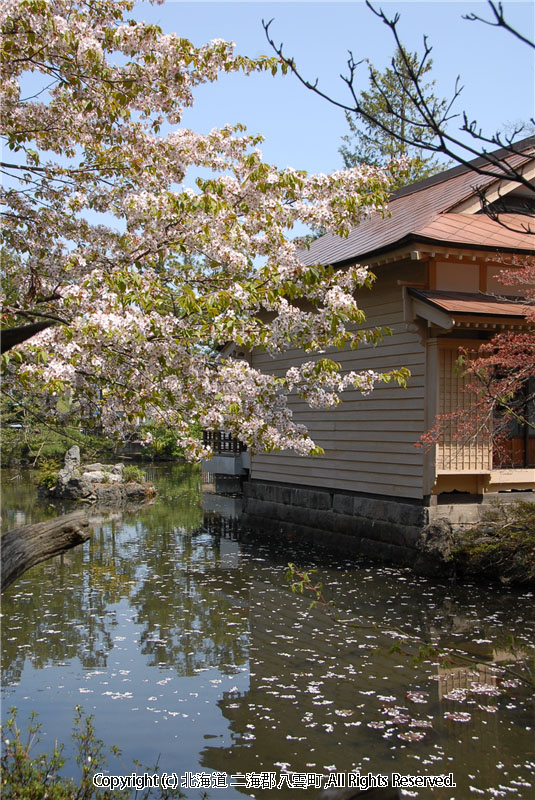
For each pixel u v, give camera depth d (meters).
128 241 6.37
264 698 6.22
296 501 15.23
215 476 25.38
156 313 5.37
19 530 3.35
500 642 7.74
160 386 5.62
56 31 5.27
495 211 3.70
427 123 2.59
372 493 12.87
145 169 6.84
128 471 23.95
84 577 11.31
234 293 5.71
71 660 7.25
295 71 2.69
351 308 6.22
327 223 6.72
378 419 12.70
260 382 6.29
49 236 6.71
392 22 2.46
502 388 9.41
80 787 4.15
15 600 9.83
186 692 6.35
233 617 8.90
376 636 8.05
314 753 5.16
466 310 10.40
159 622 8.69
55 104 6.58
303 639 7.98
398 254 11.37
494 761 5.02
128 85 6.08
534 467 12.13
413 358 11.80
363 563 12.16
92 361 5.30
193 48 6.16
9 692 6.35
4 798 3.75
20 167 6.44
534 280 10.53
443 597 9.71
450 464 11.20
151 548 13.97
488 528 10.88
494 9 2.08
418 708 6.01
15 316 5.68
